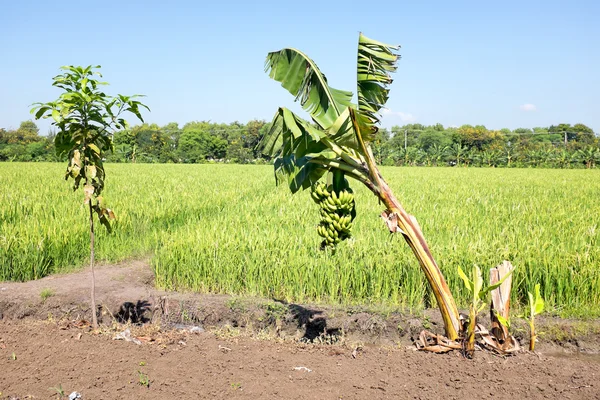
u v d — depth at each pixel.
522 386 3.96
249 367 4.28
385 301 6.17
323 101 4.35
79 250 8.43
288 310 5.96
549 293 6.16
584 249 7.14
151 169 37.38
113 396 3.74
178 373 4.14
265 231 8.18
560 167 56.28
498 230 8.84
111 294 6.46
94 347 4.68
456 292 6.25
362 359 4.50
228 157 72.69
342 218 4.39
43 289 6.59
